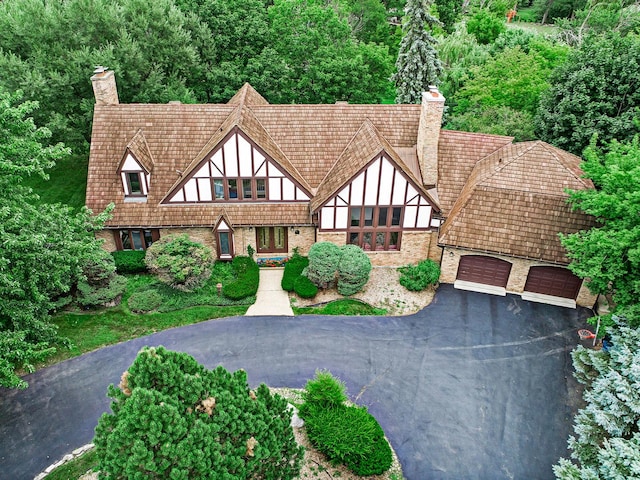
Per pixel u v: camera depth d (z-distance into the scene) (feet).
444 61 172.24
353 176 85.71
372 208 89.71
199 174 89.40
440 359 76.89
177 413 40.29
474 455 63.36
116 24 113.70
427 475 60.70
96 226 73.00
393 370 74.84
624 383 54.29
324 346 78.59
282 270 94.99
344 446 57.26
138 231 93.76
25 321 60.18
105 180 93.25
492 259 88.94
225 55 136.98
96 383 71.10
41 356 61.82
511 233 86.38
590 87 106.52
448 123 134.21
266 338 79.77
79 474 58.65
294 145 95.91
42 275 61.36
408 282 90.07
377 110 98.53
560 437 65.98
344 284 86.58
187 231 93.09
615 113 108.37
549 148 91.40
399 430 66.13
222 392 45.50
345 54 137.90
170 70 125.49
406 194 88.02
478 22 203.00
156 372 42.47
